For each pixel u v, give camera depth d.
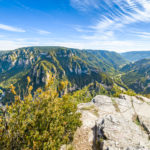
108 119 13.65
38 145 5.92
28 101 6.61
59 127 7.55
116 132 11.17
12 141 6.07
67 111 10.94
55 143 6.80
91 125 15.29
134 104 23.88
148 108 21.86
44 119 7.09
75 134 13.15
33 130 6.53
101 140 10.62
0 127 6.00
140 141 9.97
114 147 9.23
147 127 13.07
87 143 11.62
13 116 6.21
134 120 16.64
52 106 7.62
